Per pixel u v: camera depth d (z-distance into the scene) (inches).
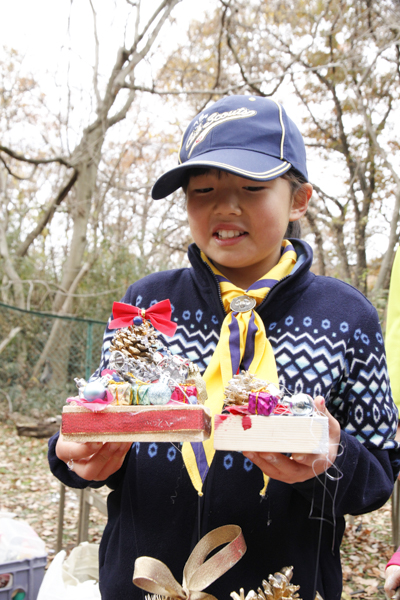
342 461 39.7
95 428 37.3
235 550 38.7
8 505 182.7
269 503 43.1
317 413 37.2
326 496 40.3
